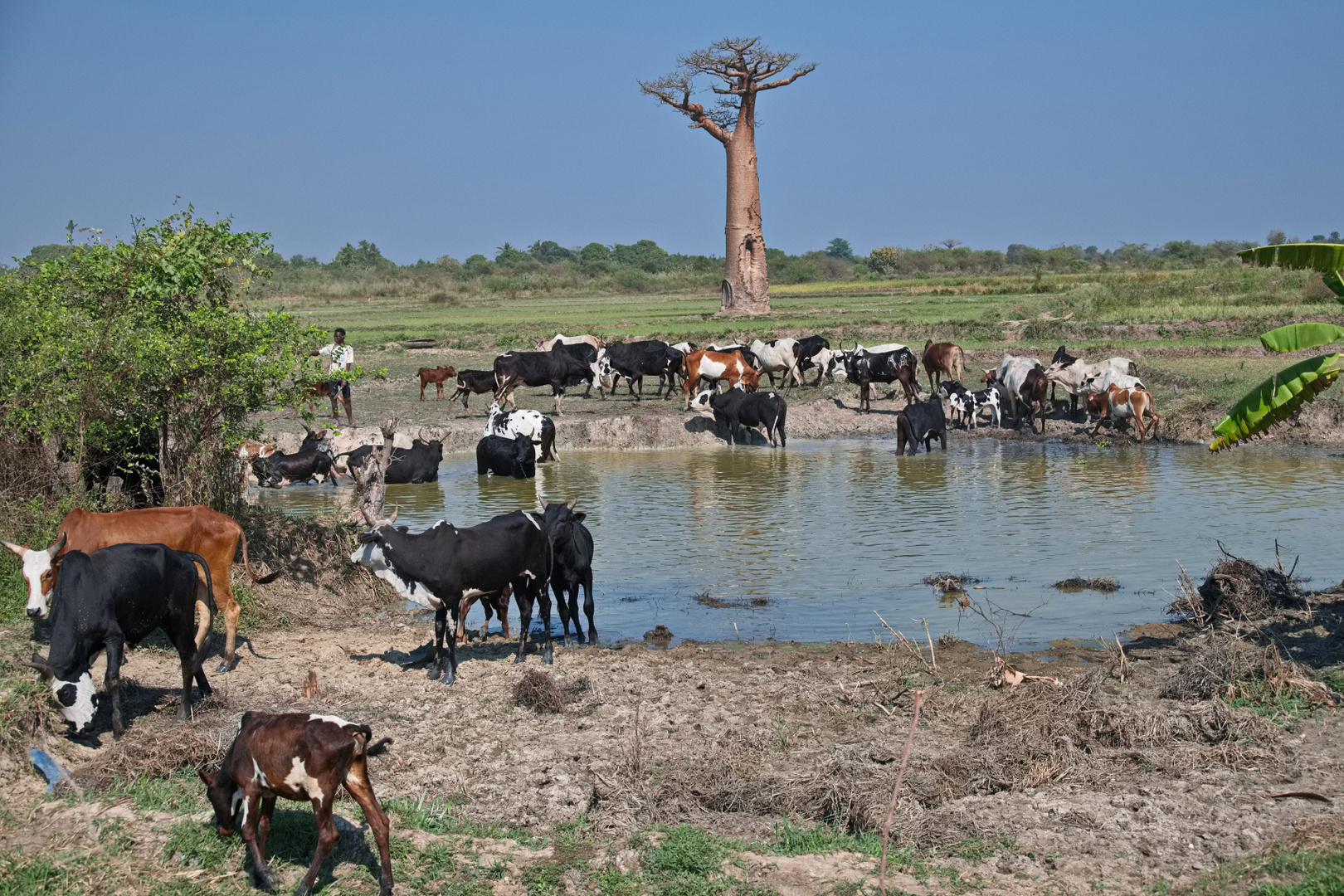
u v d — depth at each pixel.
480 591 10.47
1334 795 7.66
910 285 93.44
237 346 12.86
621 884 6.44
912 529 17.30
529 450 22.25
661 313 64.06
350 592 13.95
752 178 58.81
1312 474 21.52
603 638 12.43
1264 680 9.78
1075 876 6.59
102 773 7.82
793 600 13.61
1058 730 8.85
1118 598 13.35
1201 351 35.62
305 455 21.12
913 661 11.12
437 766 8.46
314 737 6.16
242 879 6.44
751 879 6.49
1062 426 28.38
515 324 53.88
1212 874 6.48
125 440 13.41
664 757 8.68
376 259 151.50
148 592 8.74
